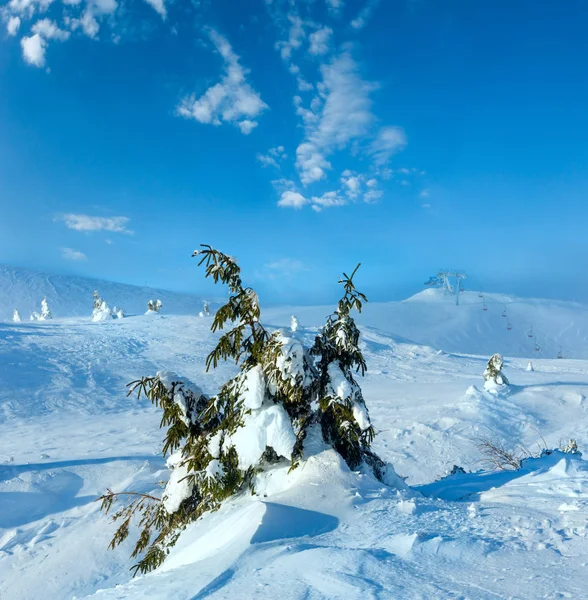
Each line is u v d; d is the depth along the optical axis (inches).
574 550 109.3
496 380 911.7
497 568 104.0
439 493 220.8
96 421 911.7
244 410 203.0
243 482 212.4
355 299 230.8
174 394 226.2
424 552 117.5
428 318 5162.4
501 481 229.1
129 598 108.7
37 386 1168.8
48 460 574.2
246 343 222.1
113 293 6378.0
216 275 217.6
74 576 254.4
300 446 210.2
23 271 6678.2
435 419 743.7
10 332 1786.4
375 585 98.0
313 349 230.4
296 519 151.6
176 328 1968.5
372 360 1523.1
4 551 306.8
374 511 163.0
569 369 1341.0
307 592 97.5
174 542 192.1
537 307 5654.5
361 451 229.8
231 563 119.3
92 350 1581.0
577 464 217.3
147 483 408.5
